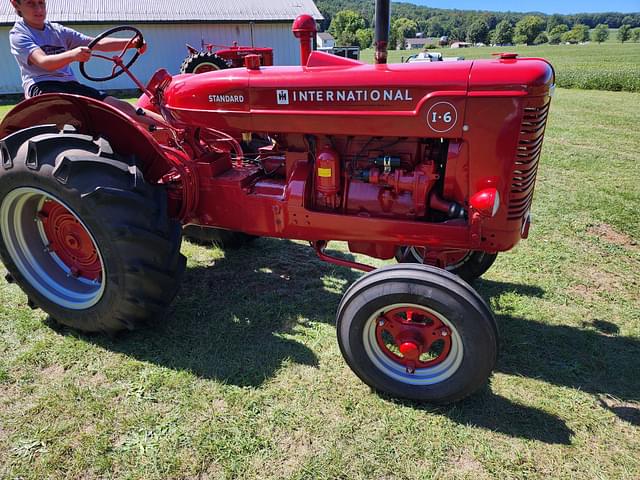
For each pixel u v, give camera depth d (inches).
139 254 93.5
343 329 87.3
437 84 82.6
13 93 626.2
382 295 82.5
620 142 300.8
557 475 75.2
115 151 103.7
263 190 106.3
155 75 117.3
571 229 165.2
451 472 75.7
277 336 108.1
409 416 86.2
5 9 617.9
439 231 92.4
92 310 100.7
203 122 105.2
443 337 84.6
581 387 93.8
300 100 93.0
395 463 77.0
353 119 89.7
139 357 100.3
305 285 130.3
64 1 650.8
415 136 87.3
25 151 95.0
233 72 100.7
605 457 78.3
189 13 657.0
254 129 99.9
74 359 99.5
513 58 83.7
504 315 117.3
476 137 83.6
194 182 109.0
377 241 98.5
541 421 85.4
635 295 125.9
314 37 99.7
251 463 76.7
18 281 107.3
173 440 80.5
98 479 74.0
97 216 90.5
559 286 130.2
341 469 75.8
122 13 638.5
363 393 91.7
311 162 102.2
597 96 630.5
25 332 107.8
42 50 116.6
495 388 93.5
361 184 98.0
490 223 89.9
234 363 99.0
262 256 147.1
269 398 90.0
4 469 74.9
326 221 100.3
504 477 74.9
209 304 120.1
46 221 107.8
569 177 222.8
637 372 97.9
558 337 108.9
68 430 82.4
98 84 628.7
